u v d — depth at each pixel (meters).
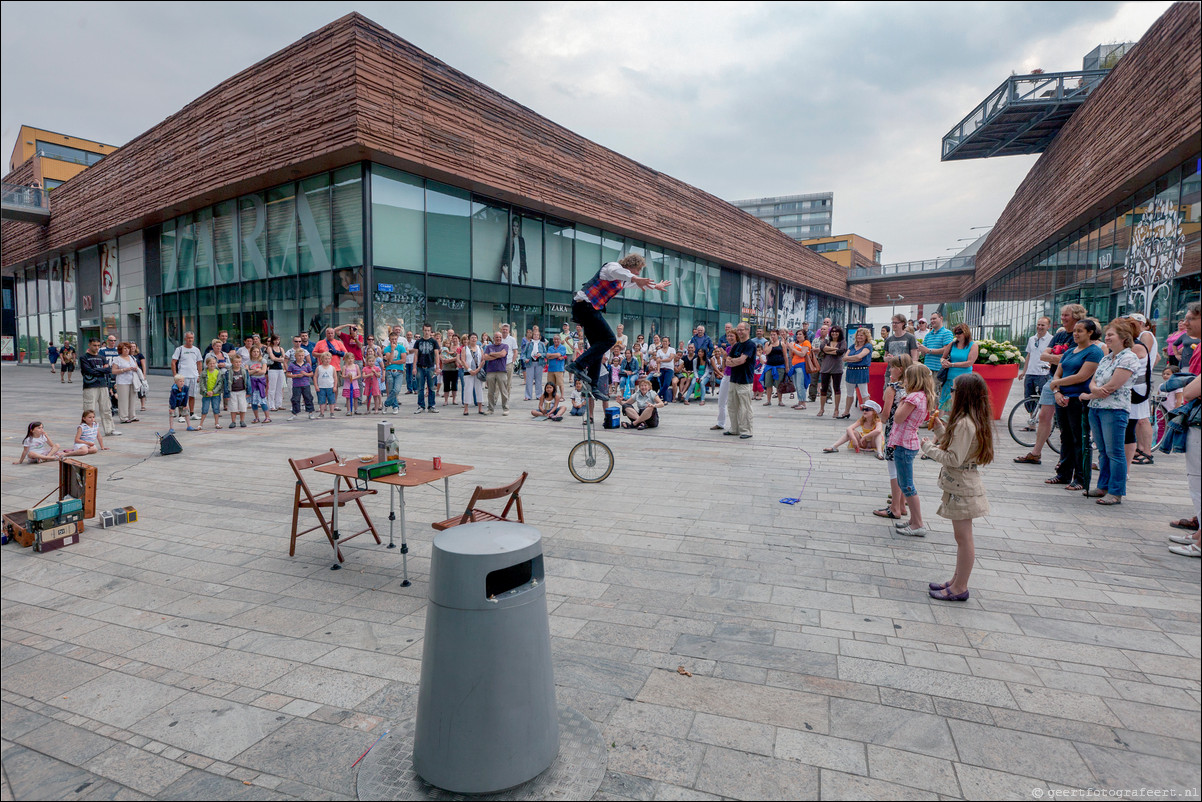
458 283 20.72
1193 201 14.35
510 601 2.24
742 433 10.25
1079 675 2.96
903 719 2.63
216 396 11.58
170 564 4.66
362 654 3.29
